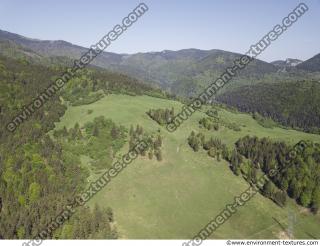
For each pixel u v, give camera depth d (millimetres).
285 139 193875
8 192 122875
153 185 140250
